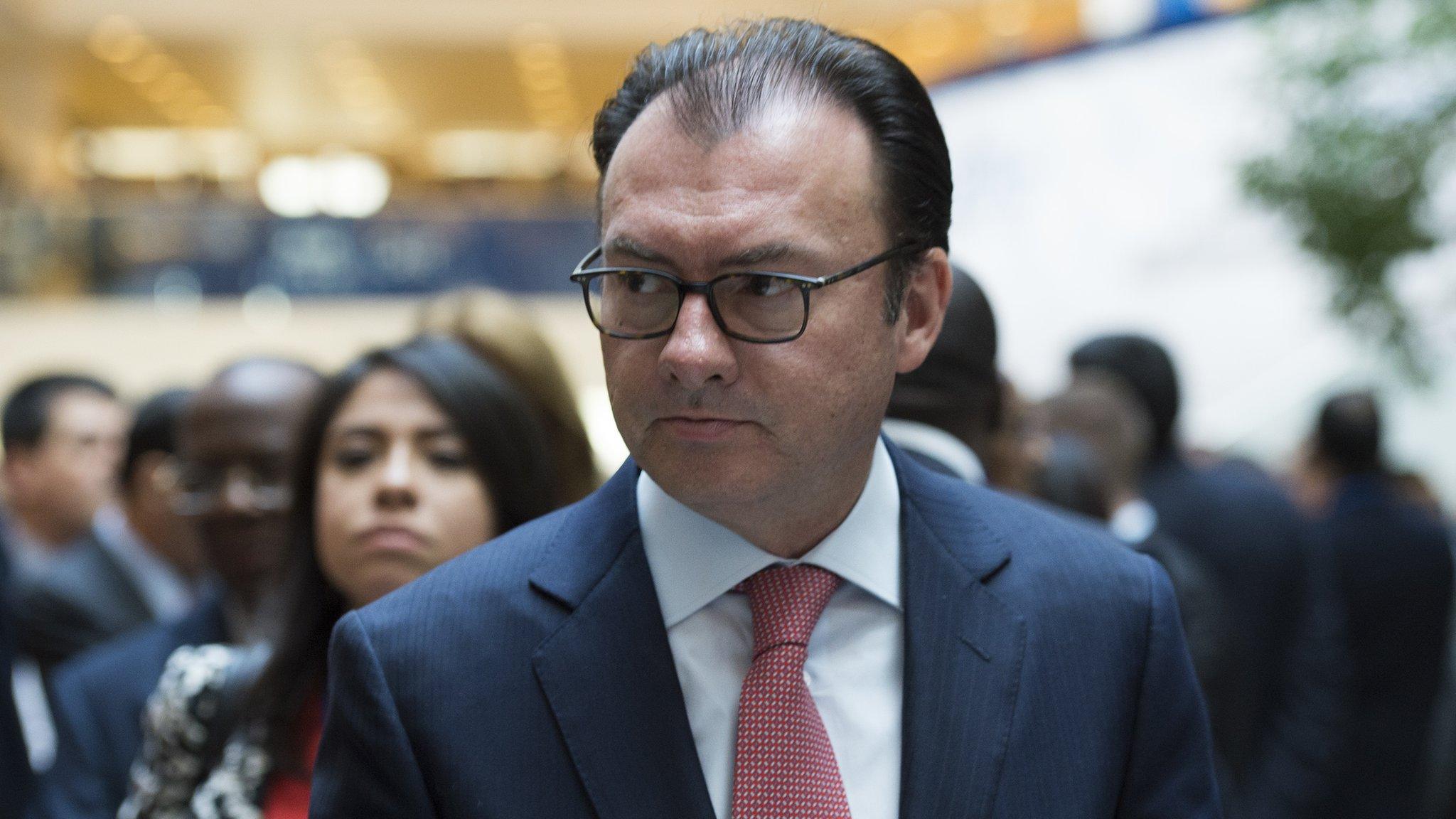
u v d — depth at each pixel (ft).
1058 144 22.30
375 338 38.09
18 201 37.70
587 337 38.19
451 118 64.69
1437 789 13.42
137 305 37.86
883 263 3.49
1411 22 15.31
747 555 3.66
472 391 5.57
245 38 51.98
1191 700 3.89
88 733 7.20
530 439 5.71
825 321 3.34
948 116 24.84
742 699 3.55
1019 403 9.28
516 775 3.44
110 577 10.30
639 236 3.33
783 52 3.52
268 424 7.19
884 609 3.79
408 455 5.44
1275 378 19.43
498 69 56.29
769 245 3.26
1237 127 18.79
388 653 3.56
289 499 5.76
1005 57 23.54
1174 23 20.17
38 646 10.02
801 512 3.57
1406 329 16.25
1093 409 10.03
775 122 3.35
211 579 7.72
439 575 3.78
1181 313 20.52
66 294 37.73
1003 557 3.88
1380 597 13.35
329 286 38.32
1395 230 15.64
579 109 62.13
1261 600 10.59
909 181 3.54
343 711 3.57
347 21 50.72
